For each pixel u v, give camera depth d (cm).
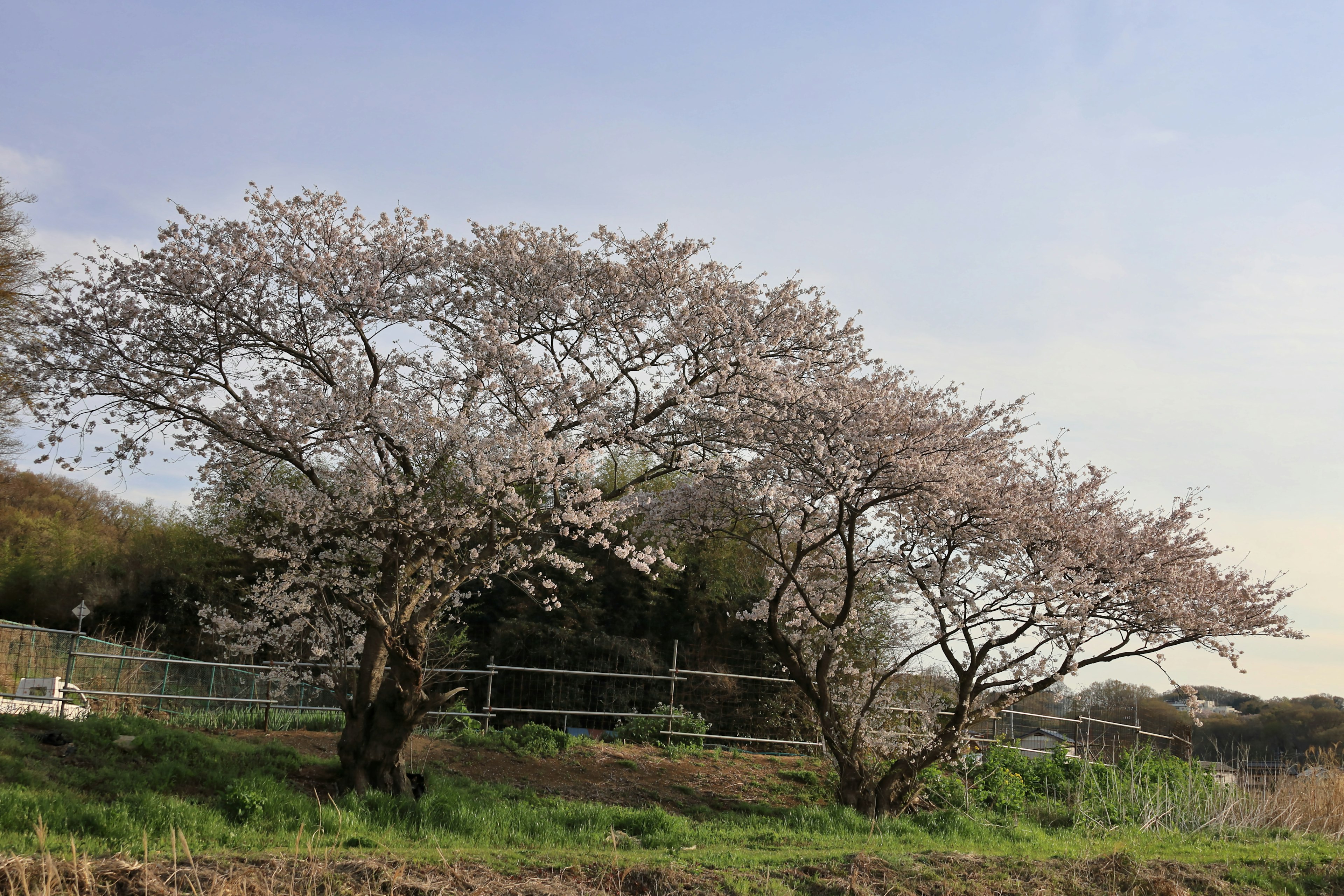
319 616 1122
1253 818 1255
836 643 1254
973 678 1237
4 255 1775
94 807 741
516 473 994
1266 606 1212
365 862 644
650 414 1162
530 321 1185
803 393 1185
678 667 2073
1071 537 1227
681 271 1192
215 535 1231
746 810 1178
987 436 1323
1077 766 1538
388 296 1118
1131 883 794
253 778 910
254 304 1030
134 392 983
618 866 709
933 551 1277
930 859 818
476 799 1005
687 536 1391
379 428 1003
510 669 1484
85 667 1806
